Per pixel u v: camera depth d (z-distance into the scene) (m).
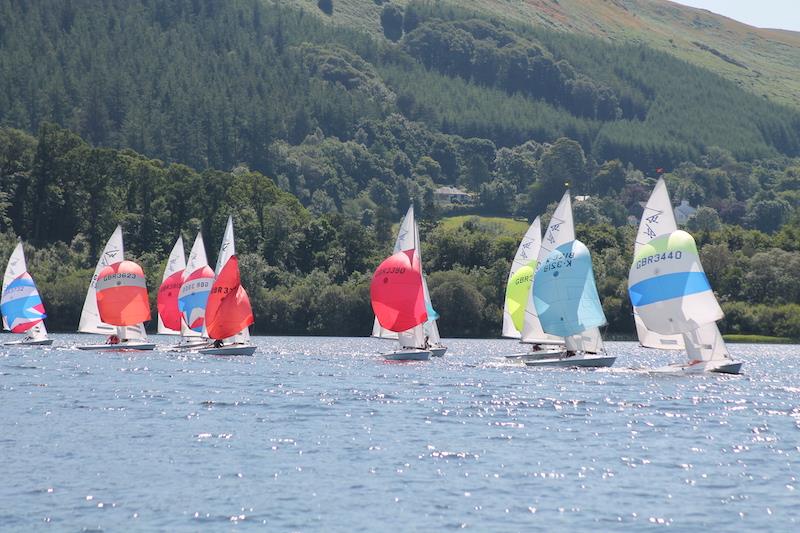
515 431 143.38
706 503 104.00
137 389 189.38
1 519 96.12
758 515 100.06
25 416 152.12
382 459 121.62
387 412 159.88
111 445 128.88
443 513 99.12
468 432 141.75
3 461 118.56
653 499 105.25
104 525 94.69
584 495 106.38
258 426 144.38
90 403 167.75
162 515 97.69
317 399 175.75
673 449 131.50
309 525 95.12
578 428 147.25
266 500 102.88
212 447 128.12
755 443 137.12
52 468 115.38
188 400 172.88
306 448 127.88
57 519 96.31
